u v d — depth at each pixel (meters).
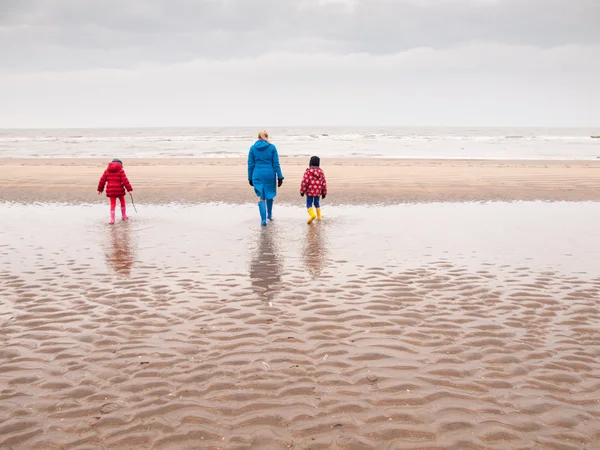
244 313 4.82
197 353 3.90
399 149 38.50
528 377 3.50
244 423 2.94
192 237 8.75
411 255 7.32
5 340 4.16
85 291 5.57
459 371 3.60
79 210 12.02
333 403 3.16
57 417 2.99
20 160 26.33
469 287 5.70
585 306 5.03
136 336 4.25
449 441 2.76
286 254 7.41
